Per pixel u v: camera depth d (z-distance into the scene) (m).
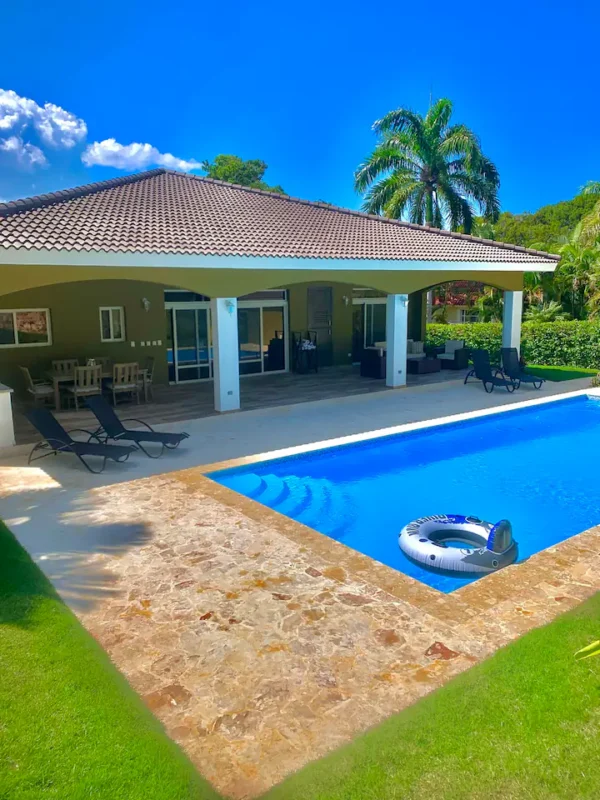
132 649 4.57
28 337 15.18
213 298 13.16
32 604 5.21
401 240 17.06
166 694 4.04
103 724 3.73
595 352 20.59
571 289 24.72
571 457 11.06
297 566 5.95
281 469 10.16
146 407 14.22
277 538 6.65
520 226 48.16
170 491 8.28
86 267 11.36
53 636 4.69
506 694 3.92
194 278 12.71
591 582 5.49
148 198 15.78
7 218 11.42
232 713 3.85
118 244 11.12
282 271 13.95
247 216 16.09
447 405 14.55
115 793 3.23
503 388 17.03
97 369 13.75
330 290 21.12
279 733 3.67
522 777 3.27
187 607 5.19
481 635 4.65
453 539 7.50
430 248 16.70
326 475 10.15
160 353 17.42
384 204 30.69
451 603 5.16
